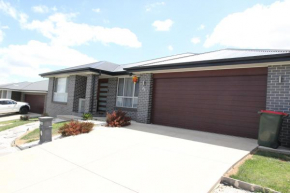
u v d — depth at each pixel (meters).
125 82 12.34
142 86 10.16
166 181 3.36
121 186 3.21
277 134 5.28
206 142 5.93
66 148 5.32
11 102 18.81
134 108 11.48
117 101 12.68
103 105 13.76
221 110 7.62
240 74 7.13
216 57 7.92
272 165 4.07
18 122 13.01
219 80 7.77
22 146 6.52
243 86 7.15
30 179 3.51
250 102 6.94
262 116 5.53
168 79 9.41
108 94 13.31
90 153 4.89
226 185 3.37
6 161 4.41
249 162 4.27
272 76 6.16
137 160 4.37
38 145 5.98
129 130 7.65
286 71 5.91
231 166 3.98
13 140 8.02
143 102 10.02
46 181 3.43
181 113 8.79
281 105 5.93
